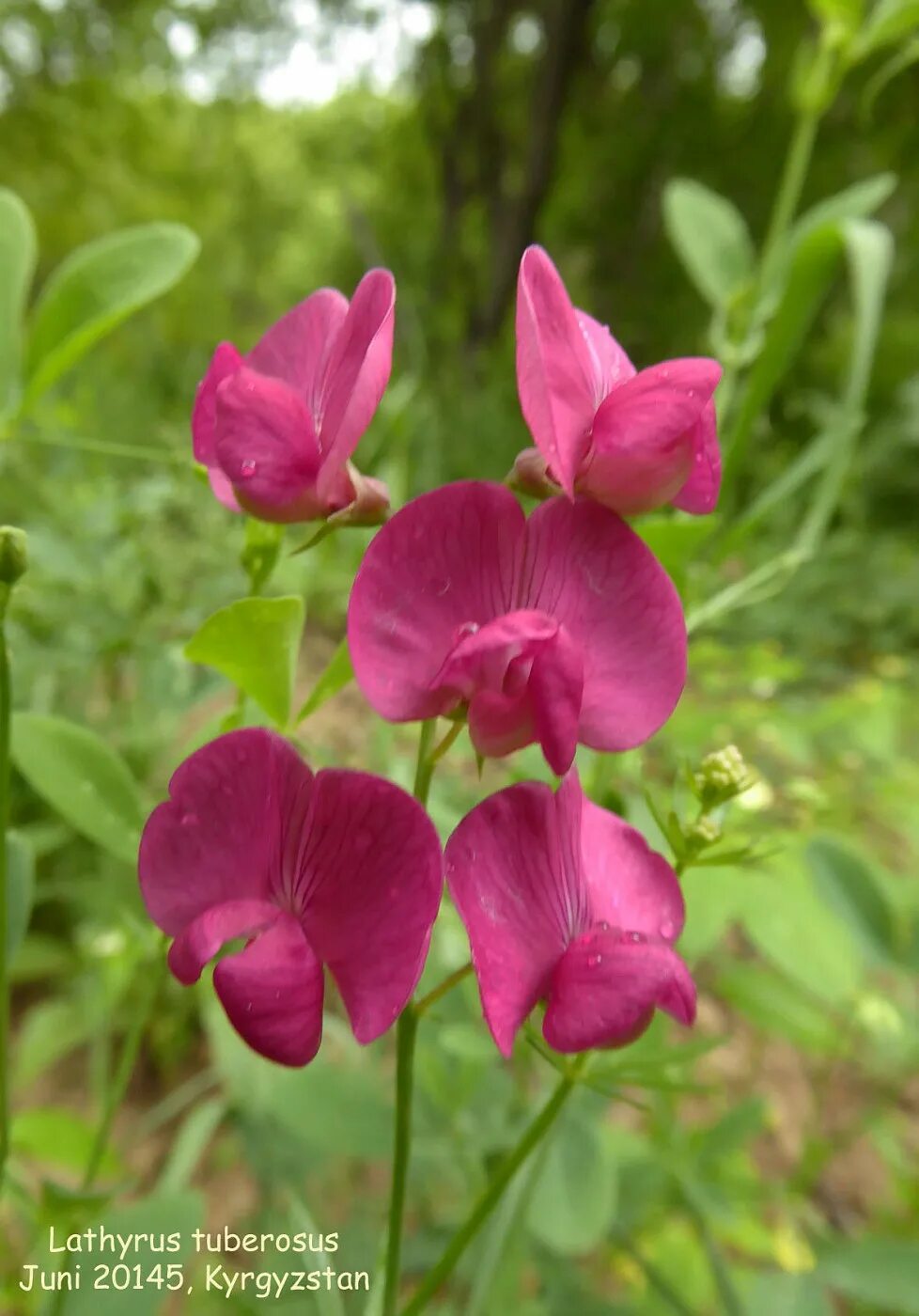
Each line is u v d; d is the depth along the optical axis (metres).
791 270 0.11
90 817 0.08
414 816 0.06
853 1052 0.19
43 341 0.09
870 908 0.12
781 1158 0.18
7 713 0.07
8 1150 0.08
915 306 0.75
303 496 0.07
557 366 0.07
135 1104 0.18
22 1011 0.19
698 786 0.07
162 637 0.15
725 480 0.11
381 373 0.06
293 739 0.08
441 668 0.06
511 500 0.06
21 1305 0.12
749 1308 0.11
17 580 0.07
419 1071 0.11
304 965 0.06
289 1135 0.13
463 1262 0.11
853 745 0.21
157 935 0.09
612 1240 0.12
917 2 0.12
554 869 0.07
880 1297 0.10
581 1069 0.07
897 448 0.53
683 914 0.07
